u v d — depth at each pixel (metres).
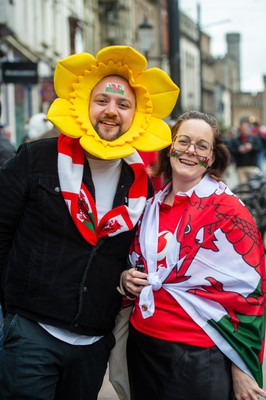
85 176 2.80
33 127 7.20
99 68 2.85
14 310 2.79
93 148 2.73
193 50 65.62
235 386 2.76
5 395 2.73
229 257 2.76
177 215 2.88
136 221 2.83
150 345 2.79
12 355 2.73
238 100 101.62
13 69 14.62
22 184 2.75
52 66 25.16
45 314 2.72
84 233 2.72
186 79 61.31
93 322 2.79
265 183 9.31
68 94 2.86
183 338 2.74
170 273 2.78
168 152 3.12
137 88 2.89
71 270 2.73
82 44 30.89
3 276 2.91
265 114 101.31
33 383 2.69
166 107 2.93
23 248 2.76
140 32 15.33
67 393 2.88
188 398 2.71
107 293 2.82
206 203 2.83
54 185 2.74
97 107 2.85
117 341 3.01
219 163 3.03
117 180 2.88
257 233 2.83
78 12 30.47
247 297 2.75
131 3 38.62
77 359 2.80
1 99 17.03
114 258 2.84
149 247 2.84
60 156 2.76
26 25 20.94
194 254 2.76
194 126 2.94
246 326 2.75
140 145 2.88
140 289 2.82
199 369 2.71
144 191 2.89
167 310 2.77
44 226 2.74
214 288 2.76
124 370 3.04
